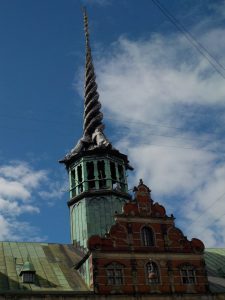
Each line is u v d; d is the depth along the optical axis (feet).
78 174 164.45
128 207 137.69
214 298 129.08
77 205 158.81
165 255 132.57
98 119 174.81
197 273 132.67
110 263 125.90
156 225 137.49
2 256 137.49
